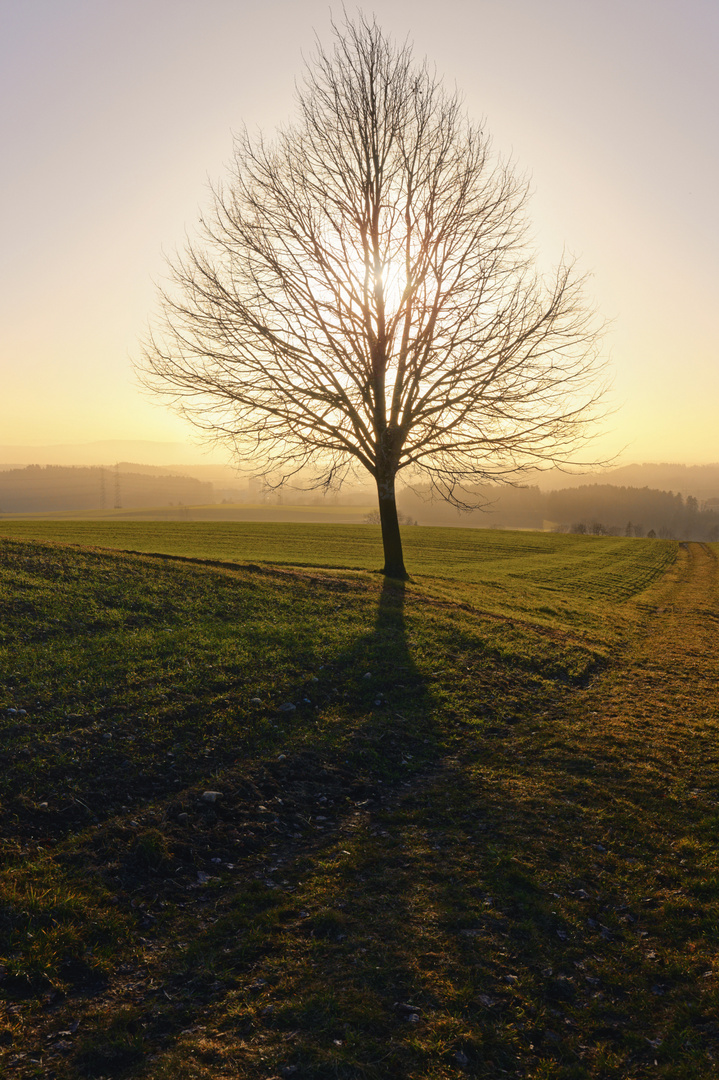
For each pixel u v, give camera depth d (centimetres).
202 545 3794
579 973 517
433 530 6744
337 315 2017
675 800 834
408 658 1377
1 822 671
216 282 2050
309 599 1788
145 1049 429
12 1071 402
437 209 2058
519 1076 415
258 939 547
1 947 512
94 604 1453
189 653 1227
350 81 2059
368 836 746
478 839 731
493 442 2120
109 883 615
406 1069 415
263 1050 426
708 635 2227
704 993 491
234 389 2119
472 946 542
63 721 898
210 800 766
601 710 1235
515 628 1800
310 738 971
